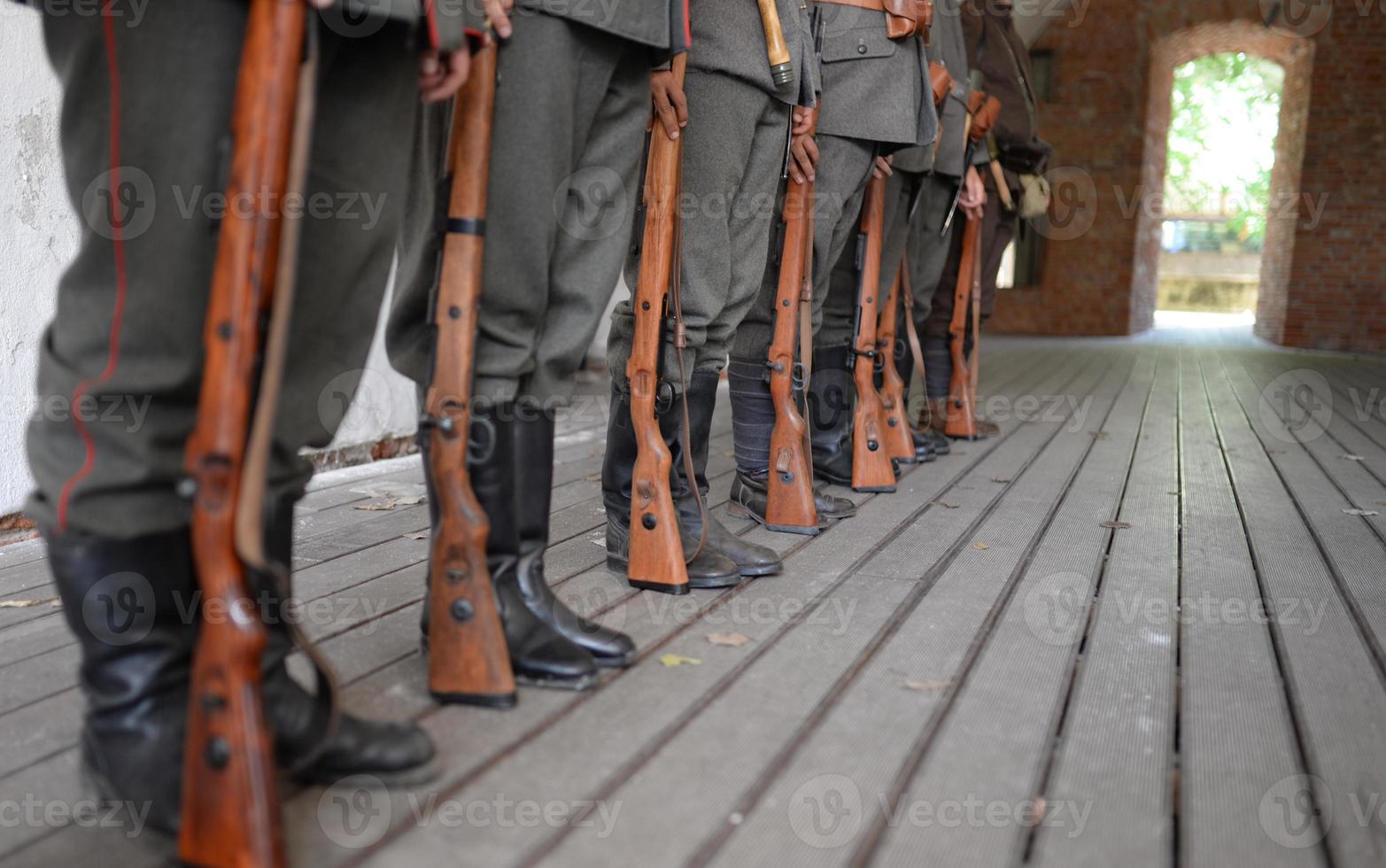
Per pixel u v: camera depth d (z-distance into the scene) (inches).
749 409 95.8
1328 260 377.4
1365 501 112.9
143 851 39.3
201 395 36.4
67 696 52.8
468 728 49.8
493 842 40.0
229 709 34.8
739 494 98.2
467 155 49.8
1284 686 59.0
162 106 37.7
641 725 50.8
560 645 55.7
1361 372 289.7
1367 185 370.9
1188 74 711.1
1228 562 86.0
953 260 148.8
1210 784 46.9
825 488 113.9
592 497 105.6
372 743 43.9
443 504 51.7
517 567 57.4
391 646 60.2
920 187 111.3
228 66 38.2
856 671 59.0
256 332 35.0
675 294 70.4
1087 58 416.2
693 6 70.8
